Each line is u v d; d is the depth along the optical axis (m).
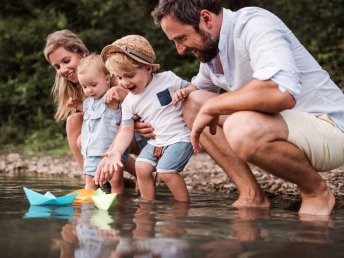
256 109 2.65
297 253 1.81
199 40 2.88
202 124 2.82
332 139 2.82
